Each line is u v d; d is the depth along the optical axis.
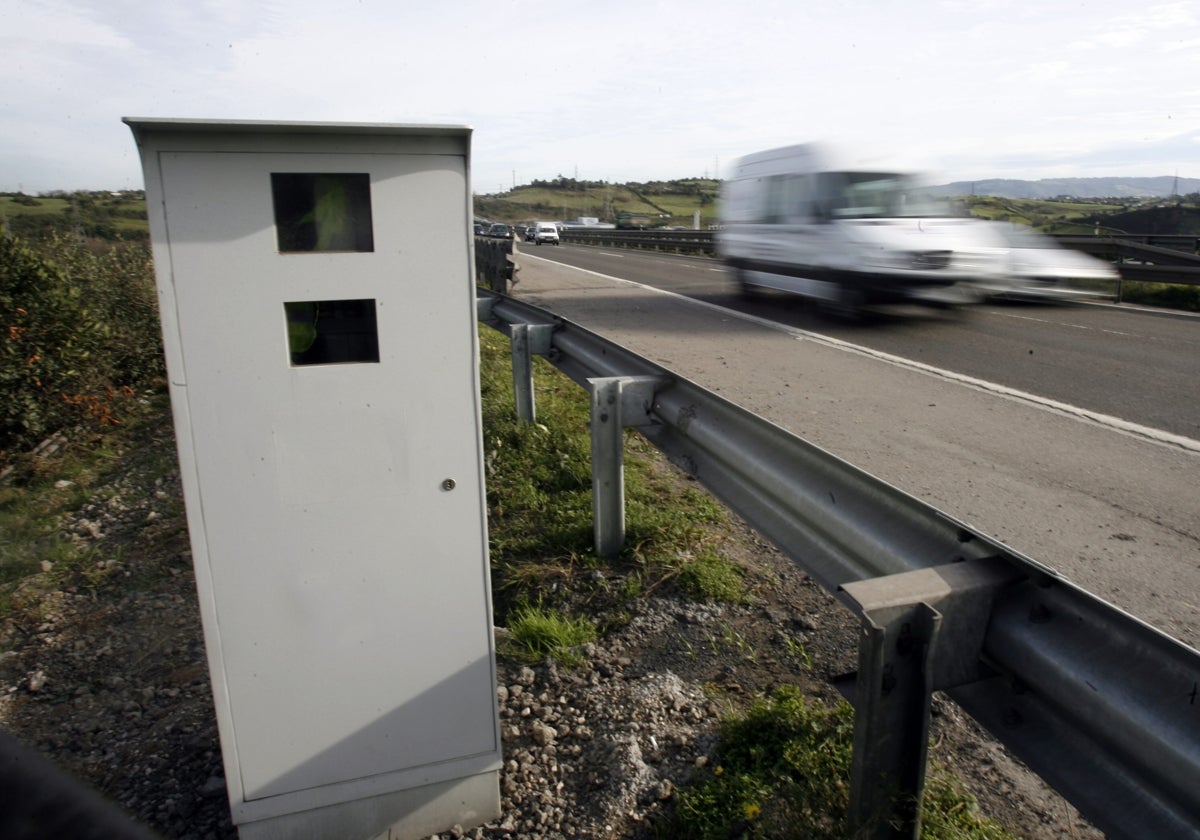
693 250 31.83
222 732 2.19
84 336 7.20
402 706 2.29
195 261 1.96
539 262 27.39
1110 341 10.34
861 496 2.35
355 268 2.05
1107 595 3.79
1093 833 2.31
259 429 2.07
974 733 2.75
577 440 5.72
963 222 12.05
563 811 2.45
